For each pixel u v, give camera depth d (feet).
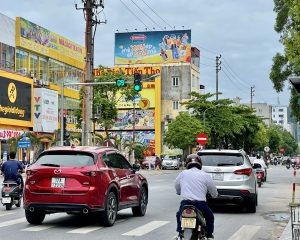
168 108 258.57
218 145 223.51
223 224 47.14
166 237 38.60
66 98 210.38
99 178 42.32
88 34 98.68
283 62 127.03
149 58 267.39
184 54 262.47
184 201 28.48
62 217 49.70
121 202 45.96
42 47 192.85
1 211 55.57
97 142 151.33
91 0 97.96
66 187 41.91
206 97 220.23
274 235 41.06
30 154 151.84
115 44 272.10
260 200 72.02
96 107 171.73
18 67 178.29
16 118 165.58
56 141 162.91
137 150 211.41
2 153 158.51
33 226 43.60
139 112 249.96
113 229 42.24
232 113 227.61
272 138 424.05
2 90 157.79
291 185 109.70
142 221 47.44
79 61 226.99
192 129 209.87
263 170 115.44
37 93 179.83
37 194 42.32
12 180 57.52
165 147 249.14
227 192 54.08
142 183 51.52
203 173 29.14
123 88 188.34
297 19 50.52
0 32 167.12
